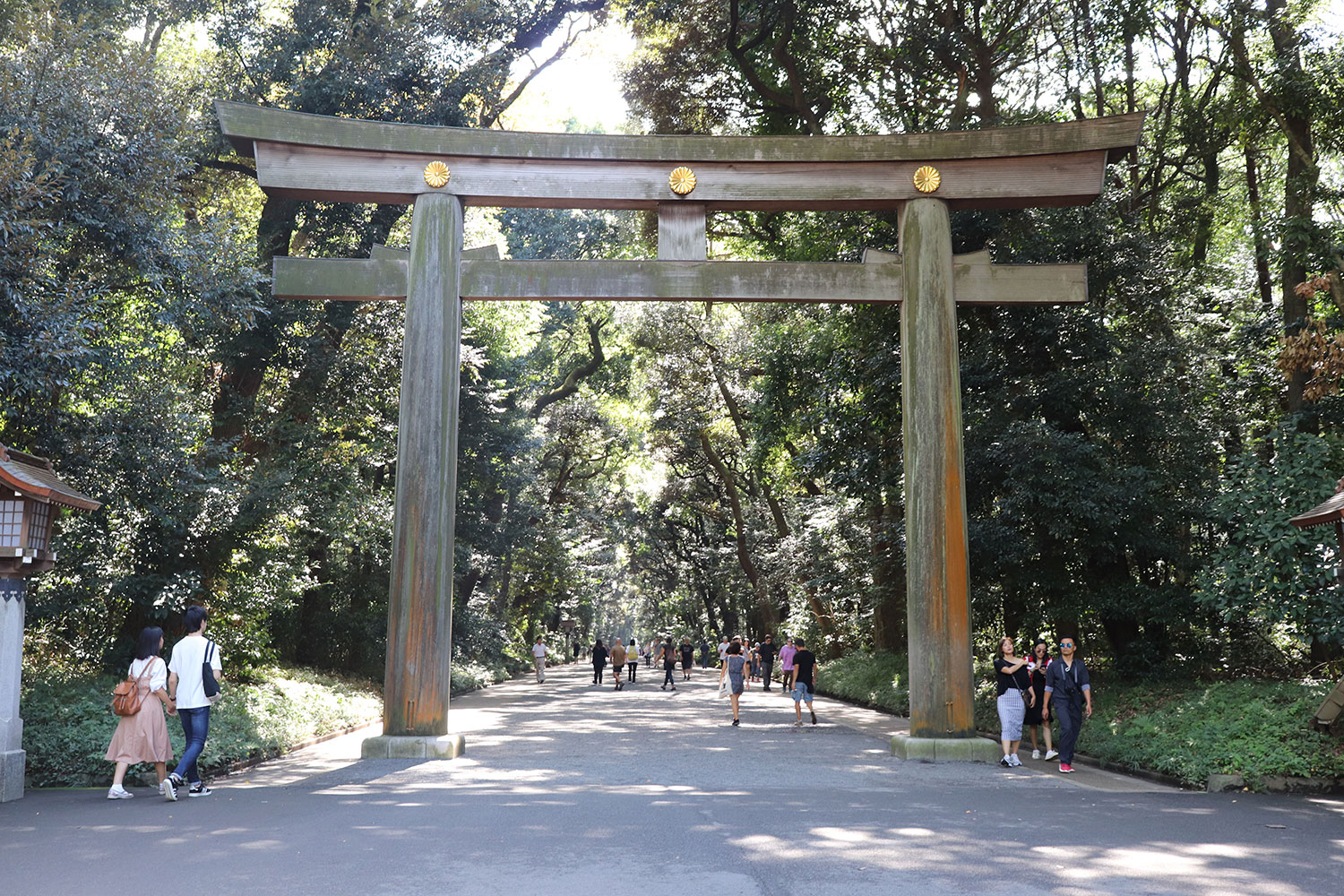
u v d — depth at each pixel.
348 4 21.95
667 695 29.94
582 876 6.45
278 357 21.17
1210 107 21.59
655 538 57.53
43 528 10.63
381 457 24.70
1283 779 10.96
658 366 38.56
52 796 10.38
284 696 17.47
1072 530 17.34
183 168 14.98
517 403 38.84
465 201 14.89
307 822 8.57
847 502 27.34
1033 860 7.04
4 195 11.98
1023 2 22.17
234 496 17.53
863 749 14.74
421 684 13.55
